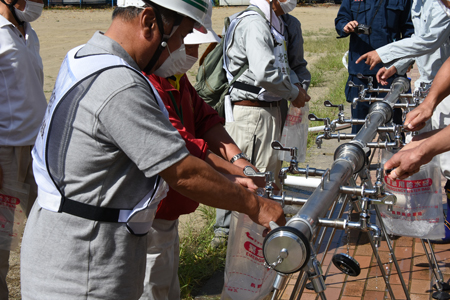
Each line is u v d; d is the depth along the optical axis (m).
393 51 3.47
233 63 3.26
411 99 3.38
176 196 2.05
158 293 2.19
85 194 1.43
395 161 2.08
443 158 3.03
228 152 2.34
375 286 2.83
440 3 3.15
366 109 4.58
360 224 1.46
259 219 1.64
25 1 2.67
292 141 3.54
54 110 1.41
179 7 1.44
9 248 2.62
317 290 1.29
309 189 4.12
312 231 1.28
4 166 2.65
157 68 1.59
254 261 2.05
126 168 1.45
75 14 28.30
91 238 1.45
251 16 3.11
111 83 1.35
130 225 1.49
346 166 1.75
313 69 11.74
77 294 1.46
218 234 3.54
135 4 1.43
